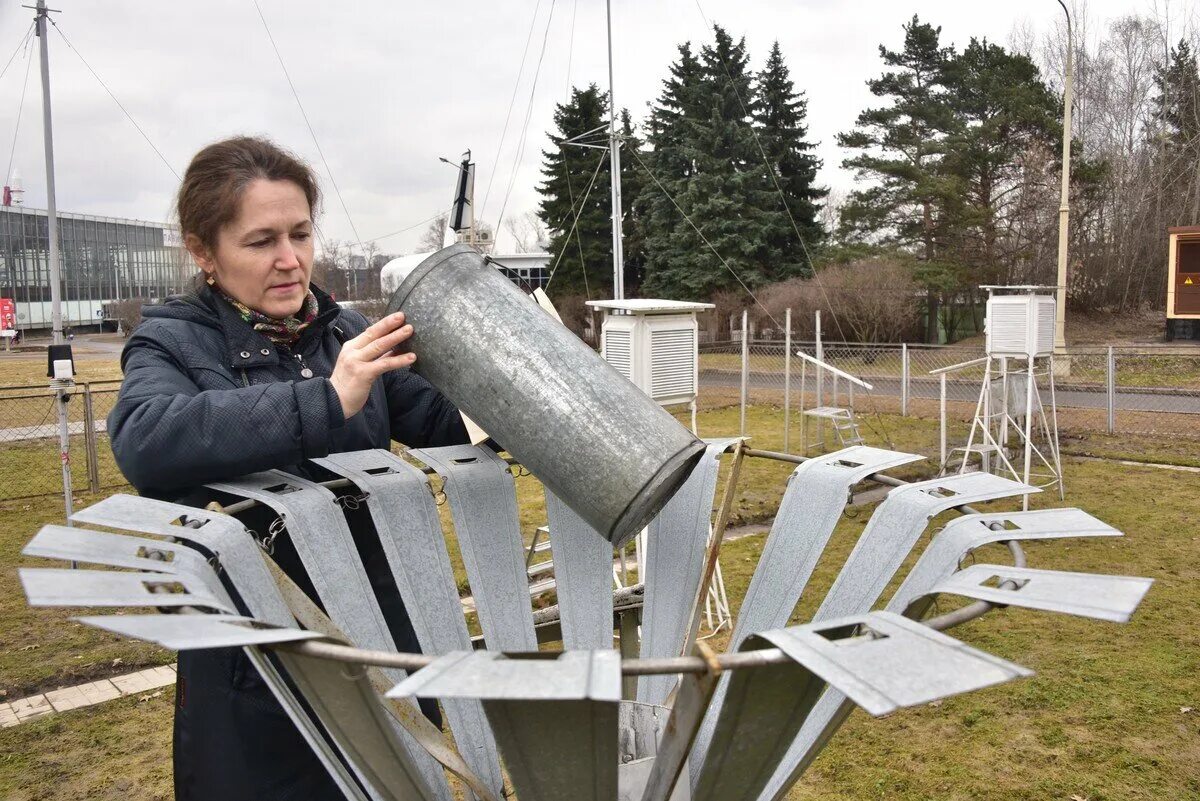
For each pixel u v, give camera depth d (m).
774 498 7.29
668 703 1.58
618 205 10.38
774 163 23.92
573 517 1.74
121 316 46.81
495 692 0.68
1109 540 5.95
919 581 1.18
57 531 0.99
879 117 23.59
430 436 1.96
